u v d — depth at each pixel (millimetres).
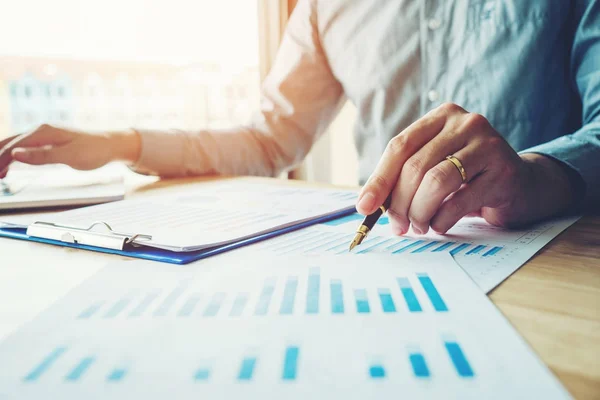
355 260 330
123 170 990
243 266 321
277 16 1397
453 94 854
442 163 375
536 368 177
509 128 809
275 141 1002
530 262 327
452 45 847
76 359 195
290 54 1054
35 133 653
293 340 207
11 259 355
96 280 297
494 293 268
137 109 1821
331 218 479
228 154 882
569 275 297
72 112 1863
